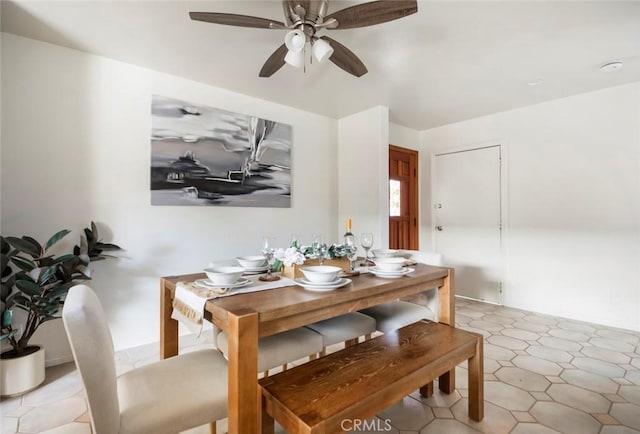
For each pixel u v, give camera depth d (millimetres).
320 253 2014
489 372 2283
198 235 3078
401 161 4762
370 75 2955
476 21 2111
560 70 2850
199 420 1205
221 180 3219
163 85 2881
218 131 3195
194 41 2375
